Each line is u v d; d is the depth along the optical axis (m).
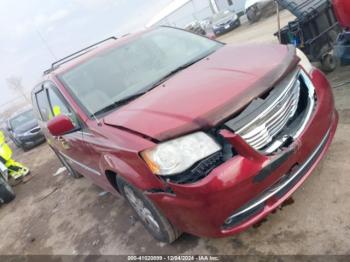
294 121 2.50
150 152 2.28
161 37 3.89
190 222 2.35
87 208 4.62
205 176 2.19
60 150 4.89
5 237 4.96
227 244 2.74
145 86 3.16
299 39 5.13
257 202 2.28
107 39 4.49
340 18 3.93
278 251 2.46
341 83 4.61
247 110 2.23
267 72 2.44
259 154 2.20
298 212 2.72
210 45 3.65
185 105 2.39
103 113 3.08
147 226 3.12
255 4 19.09
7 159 7.60
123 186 2.99
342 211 2.55
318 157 2.62
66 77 3.61
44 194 6.10
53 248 3.98
